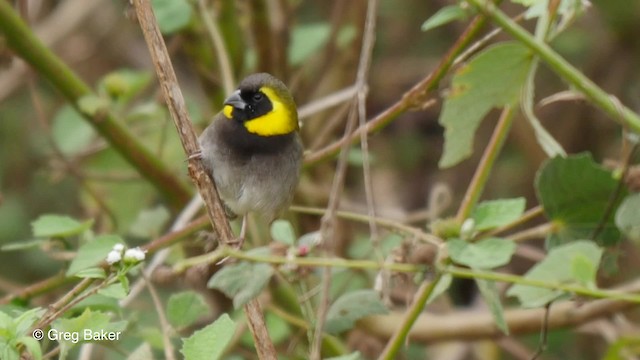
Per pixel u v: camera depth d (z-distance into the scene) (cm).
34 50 1018
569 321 1083
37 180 1631
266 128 945
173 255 1027
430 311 1268
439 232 779
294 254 797
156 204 1370
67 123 1191
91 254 781
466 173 1673
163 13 1027
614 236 870
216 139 941
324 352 1021
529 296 795
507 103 838
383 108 1723
